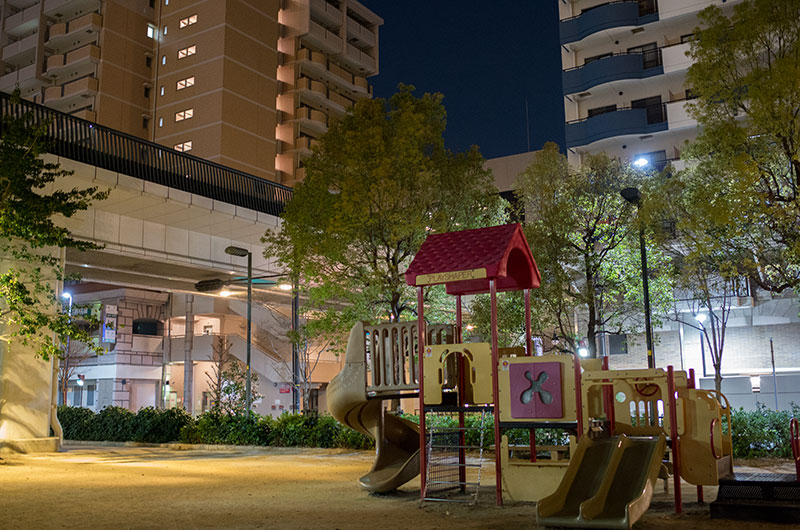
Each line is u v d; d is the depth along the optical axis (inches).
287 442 963.3
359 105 845.2
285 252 863.7
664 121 1488.7
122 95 2299.5
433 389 446.3
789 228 632.4
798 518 335.3
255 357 1756.9
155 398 1825.8
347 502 430.0
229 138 2229.3
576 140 1563.7
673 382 386.9
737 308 1242.0
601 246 933.2
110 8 2303.2
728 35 646.5
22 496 456.1
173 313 1851.6
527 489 418.9
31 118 758.5
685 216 692.7
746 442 674.8
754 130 624.4
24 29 2450.8
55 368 920.3
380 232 808.9
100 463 739.4
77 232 916.0
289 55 2474.2
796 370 1232.8
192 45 2315.5
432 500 427.2
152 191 928.9
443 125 880.3
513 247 442.9
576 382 398.3
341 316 845.2
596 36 1589.6
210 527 329.4
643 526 328.2
